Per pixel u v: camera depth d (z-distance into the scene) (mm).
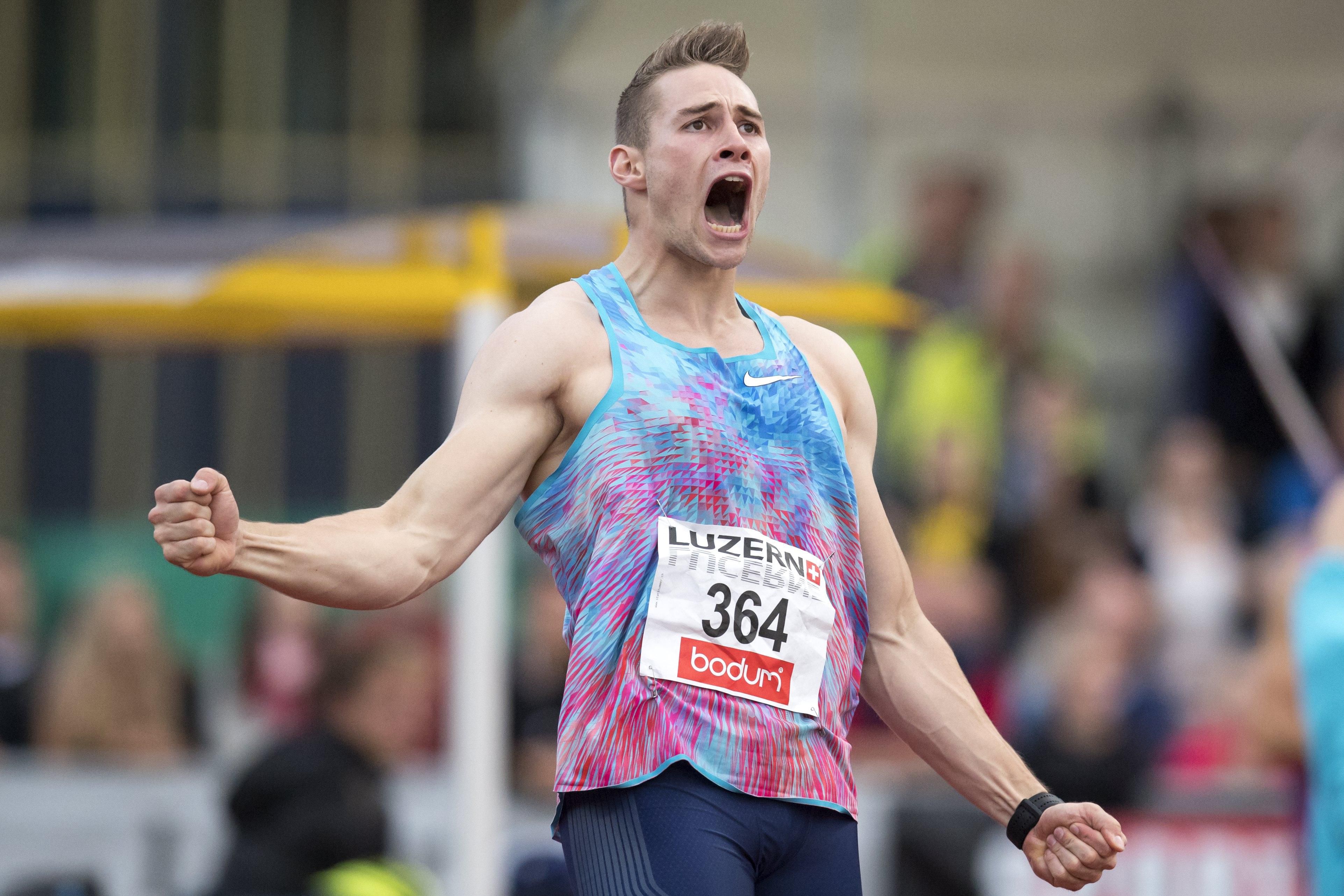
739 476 8430
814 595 8484
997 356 32562
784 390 8758
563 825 8430
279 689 28172
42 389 38000
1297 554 16562
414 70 41406
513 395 8445
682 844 8031
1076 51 34906
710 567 8258
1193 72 35094
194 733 27797
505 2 41344
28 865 22953
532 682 25484
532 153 36844
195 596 30281
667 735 8094
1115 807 22656
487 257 19594
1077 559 29703
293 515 37094
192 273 20781
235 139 41719
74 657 27391
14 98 42188
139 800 23125
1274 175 35125
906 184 35375
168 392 38031
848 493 8797
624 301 8742
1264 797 21922
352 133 41438
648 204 8836
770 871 8375
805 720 8383
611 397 8391
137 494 38000
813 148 34750
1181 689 28062
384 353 38281
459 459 8312
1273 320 33625
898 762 24016
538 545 8586
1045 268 35531
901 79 35062
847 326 22078
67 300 20562
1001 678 28016
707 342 8805
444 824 23781
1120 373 35688
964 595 28969
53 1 42500
